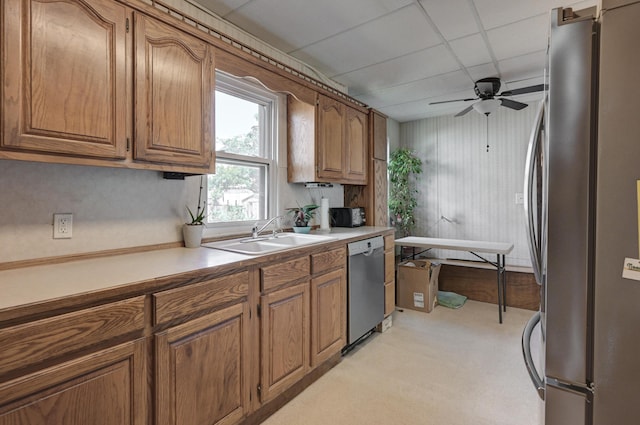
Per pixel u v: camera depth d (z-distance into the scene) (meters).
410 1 2.11
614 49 0.74
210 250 1.95
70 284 1.17
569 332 0.83
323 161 2.84
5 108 1.15
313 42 2.64
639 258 0.73
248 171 2.63
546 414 0.87
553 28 0.83
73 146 1.31
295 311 1.99
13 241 1.42
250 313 1.70
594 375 0.79
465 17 2.29
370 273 2.80
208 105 1.87
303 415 1.86
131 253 1.81
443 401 1.98
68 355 1.05
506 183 4.41
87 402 1.09
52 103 1.26
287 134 2.91
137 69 1.52
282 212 2.87
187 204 2.13
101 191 1.70
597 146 0.77
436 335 2.96
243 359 1.65
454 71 3.25
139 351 1.23
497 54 2.87
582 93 0.80
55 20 1.26
